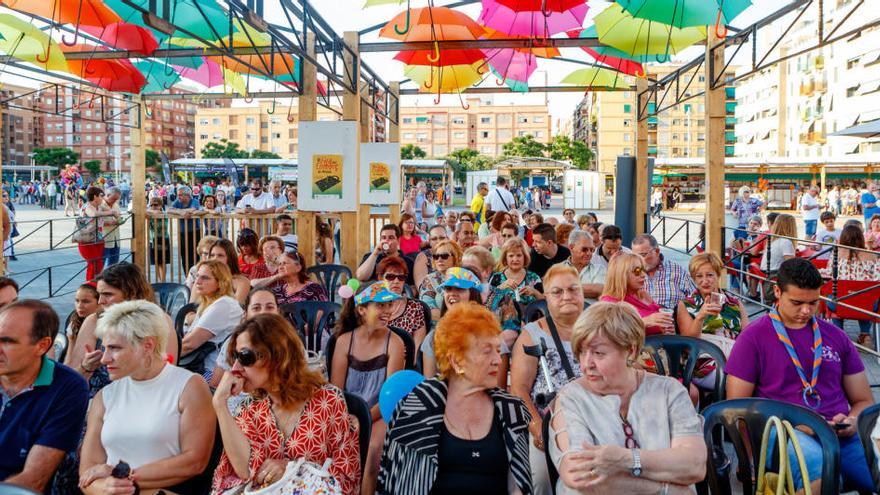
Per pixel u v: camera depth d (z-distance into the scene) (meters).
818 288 3.47
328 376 4.18
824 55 58.56
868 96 51.00
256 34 8.41
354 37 9.62
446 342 2.72
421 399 2.76
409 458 2.69
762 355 3.57
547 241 7.48
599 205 47.81
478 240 9.20
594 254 7.05
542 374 3.66
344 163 8.88
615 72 12.53
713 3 6.82
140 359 3.00
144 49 8.46
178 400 3.04
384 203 12.43
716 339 4.71
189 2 6.77
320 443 2.90
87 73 9.93
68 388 3.07
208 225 11.71
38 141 128.12
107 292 4.38
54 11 7.31
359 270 7.55
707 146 9.62
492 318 2.79
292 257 6.13
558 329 3.75
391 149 12.37
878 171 43.12
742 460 2.92
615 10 8.31
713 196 9.64
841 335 3.58
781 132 68.88
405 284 6.99
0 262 8.23
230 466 2.87
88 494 2.85
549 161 48.25
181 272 12.20
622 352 2.70
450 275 4.54
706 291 4.98
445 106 118.06
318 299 6.18
